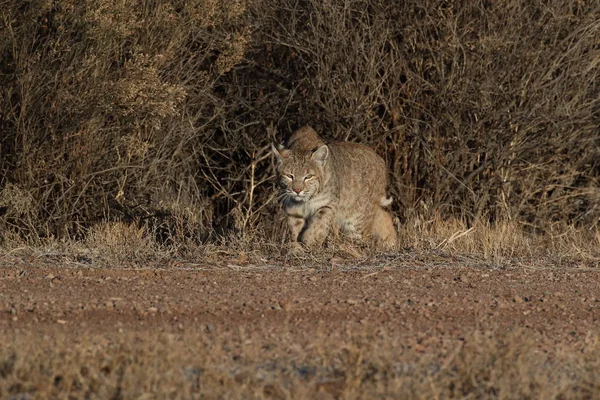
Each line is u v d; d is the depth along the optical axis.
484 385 6.52
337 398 6.35
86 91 14.34
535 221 18.50
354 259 11.91
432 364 7.02
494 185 18.09
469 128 17.45
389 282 10.45
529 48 17.12
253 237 13.52
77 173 14.95
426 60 17.53
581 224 18.73
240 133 18.70
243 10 15.91
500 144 17.50
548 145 17.94
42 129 14.54
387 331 8.16
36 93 14.30
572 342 7.90
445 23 16.83
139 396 6.09
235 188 19.11
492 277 10.97
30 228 14.05
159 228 15.19
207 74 17.58
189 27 15.61
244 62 18.19
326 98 17.53
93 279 10.28
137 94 14.37
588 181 19.39
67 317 8.48
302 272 10.98
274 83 18.22
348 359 6.73
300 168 12.84
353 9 17.30
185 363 6.75
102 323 8.27
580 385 6.55
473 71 17.02
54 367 6.48
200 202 18.14
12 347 6.84
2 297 9.20
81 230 14.73
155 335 7.36
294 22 17.28
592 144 18.58
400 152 17.98
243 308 8.95
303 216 13.29
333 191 13.21
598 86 18.03
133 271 10.84
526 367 6.66
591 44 17.59
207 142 18.86
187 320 8.45
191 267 11.27
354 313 8.90
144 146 15.20
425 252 12.52
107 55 14.35
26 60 14.20
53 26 14.32
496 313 9.08
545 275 11.20
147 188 16.38
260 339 7.64
